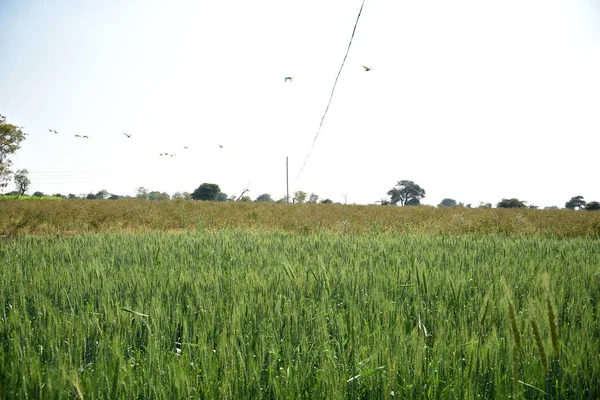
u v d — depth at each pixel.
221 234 10.95
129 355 2.83
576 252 7.23
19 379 2.18
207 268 5.55
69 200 26.77
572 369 2.44
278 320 3.26
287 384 2.25
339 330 2.88
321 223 17.05
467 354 2.56
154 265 5.95
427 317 3.42
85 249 7.67
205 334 2.84
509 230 15.38
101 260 6.40
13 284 4.57
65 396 2.01
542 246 8.32
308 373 2.44
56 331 2.91
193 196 72.38
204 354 2.57
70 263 5.81
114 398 2.14
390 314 3.43
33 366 2.19
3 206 20.70
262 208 24.38
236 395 2.17
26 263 6.11
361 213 22.12
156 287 4.27
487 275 5.05
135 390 2.25
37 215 17.73
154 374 2.32
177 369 2.30
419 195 90.25
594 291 4.45
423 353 2.46
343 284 4.29
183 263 6.08
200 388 2.30
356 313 3.19
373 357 2.42
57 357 2.47
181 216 19.12
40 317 3.35
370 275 4.71
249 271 5.02
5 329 3.09
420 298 3.90
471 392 2.15
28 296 4.16
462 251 7.05
